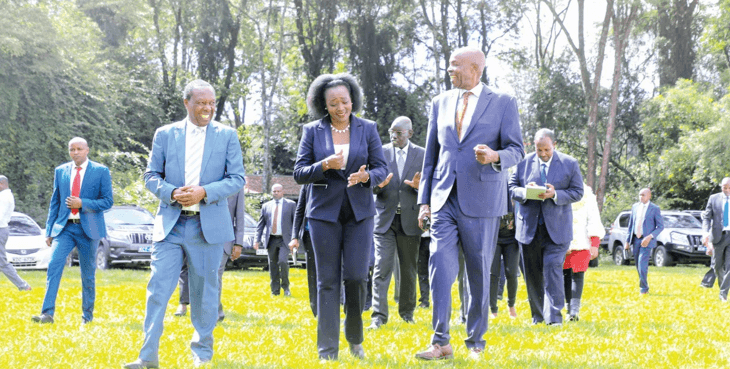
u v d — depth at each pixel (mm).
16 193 28250
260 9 42688
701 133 33938
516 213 8914
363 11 39531
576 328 8305
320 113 6137
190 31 41844
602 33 41125
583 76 42062
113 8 39688
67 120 29359
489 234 6066
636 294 14383
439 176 6152
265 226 13867
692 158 35094
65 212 8617
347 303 6035
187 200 5465
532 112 43375
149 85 39938
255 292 13906
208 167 5680
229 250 9195
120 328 8141
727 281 13320
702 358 6461
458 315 9922
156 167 5711
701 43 41531
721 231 13555
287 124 46188
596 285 16609
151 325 5496
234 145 5789
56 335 7441
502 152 5867
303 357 6109
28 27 28312
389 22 40656
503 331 7965
